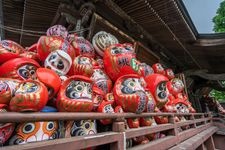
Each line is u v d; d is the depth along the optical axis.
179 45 7.33
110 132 1.88
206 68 10.63
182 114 4.11
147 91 2.79
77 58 2.21
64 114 1.39
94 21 4.17
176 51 8.16
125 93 2.30
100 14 4.47
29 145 1.14
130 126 2.41
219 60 9.51
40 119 1.24
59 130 1.71
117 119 1.96
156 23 5.43
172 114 3.44
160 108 3.33
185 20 5.43
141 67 3.10
